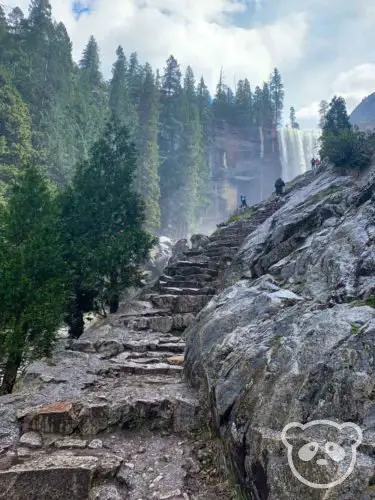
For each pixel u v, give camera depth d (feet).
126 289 46.11
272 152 306.35
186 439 16.99
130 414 17.89
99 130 161.48
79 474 13.64
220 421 14.76
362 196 33.86
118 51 208.85
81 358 25.80
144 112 211.41
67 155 136.36
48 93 157.07
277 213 50.90
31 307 27.73
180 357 26.91
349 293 20.65
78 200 44.86
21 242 32.53
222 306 23.35
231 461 13.12
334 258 24.97
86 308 42.83
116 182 47.03
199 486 13.64
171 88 261.24
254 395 13.28
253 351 15.88
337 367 11.44
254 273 38.83
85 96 177.06
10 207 33.22
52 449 15.71
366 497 7.95
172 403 18.49
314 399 11.21
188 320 34.99
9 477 13.26
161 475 14.01
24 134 121.70
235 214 93.71
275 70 335.26
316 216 38.78
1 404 18.37
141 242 44.47
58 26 192.13
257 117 311.88
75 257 40.22
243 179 293.64
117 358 26.63
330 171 56.24
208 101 313.32
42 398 18.88
